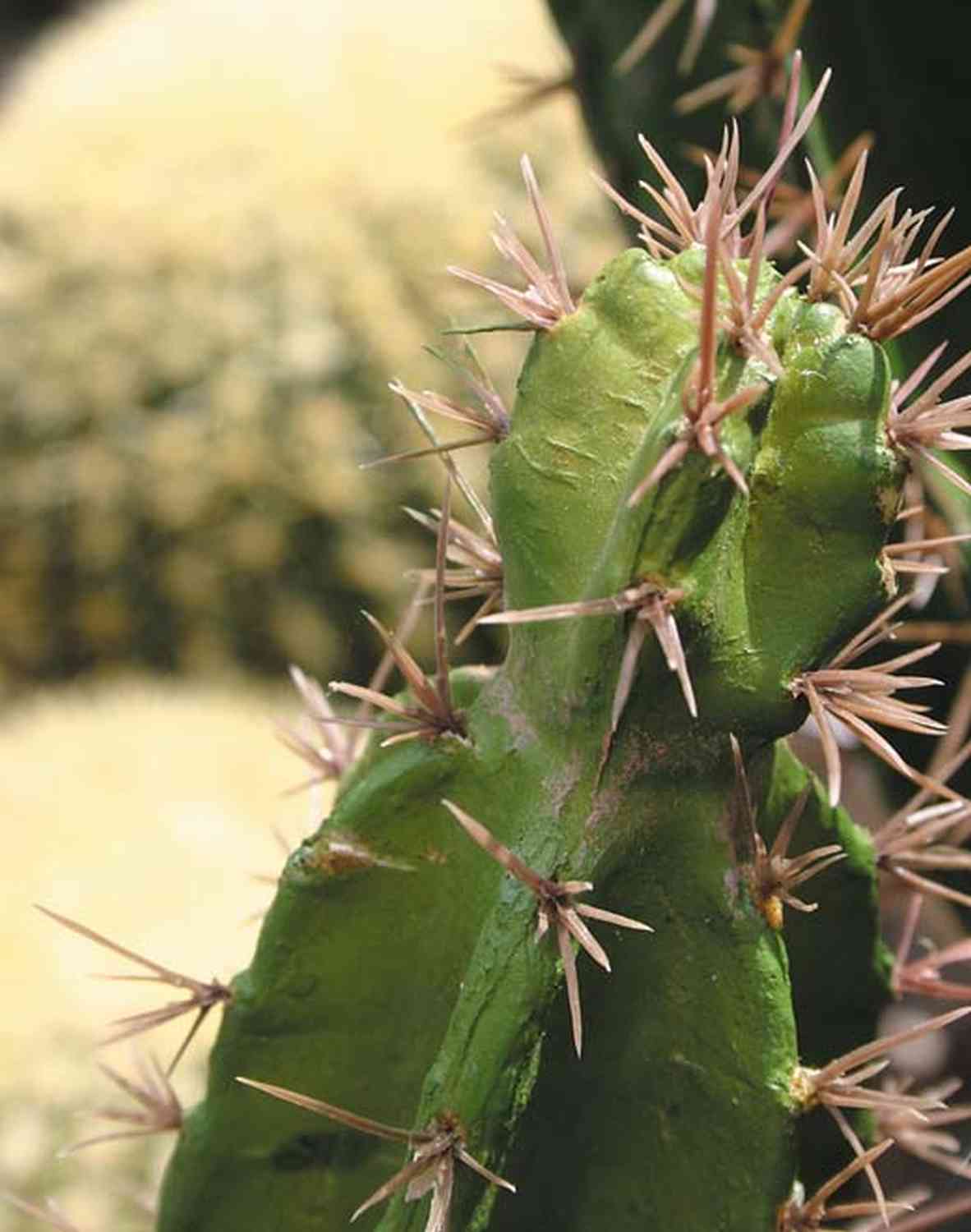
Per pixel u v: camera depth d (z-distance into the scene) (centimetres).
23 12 453
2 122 283
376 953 68
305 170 233
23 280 236
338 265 227
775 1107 66
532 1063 65
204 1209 71
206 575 228
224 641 229
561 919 64
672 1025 66
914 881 75
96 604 230
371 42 243
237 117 239
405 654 67
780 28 88
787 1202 66
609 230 214
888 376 65
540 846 65
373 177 230
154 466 228
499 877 66
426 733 67
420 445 223
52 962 138
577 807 65
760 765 66
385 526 227
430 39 244
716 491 63
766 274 66
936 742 87
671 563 63
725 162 67
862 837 70
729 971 66
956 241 85
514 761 66
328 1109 67
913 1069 142
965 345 83
